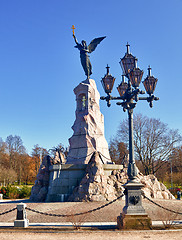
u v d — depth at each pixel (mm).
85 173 22062
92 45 29000
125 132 49688
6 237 11203
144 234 11508
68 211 16953
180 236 11125
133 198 12664
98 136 26031
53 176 23078
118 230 12109
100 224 14219
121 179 21984
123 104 14406
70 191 22266
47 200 22531
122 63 13961
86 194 20031
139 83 13016
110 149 55500
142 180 24266
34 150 82875
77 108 27594
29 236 11406
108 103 14062
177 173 53812
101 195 19812
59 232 12078
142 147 46156
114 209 17125
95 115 26812
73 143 26266
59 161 25812
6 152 83188
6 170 68500
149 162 45969
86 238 10852
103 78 13969
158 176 54031
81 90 27547
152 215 16375
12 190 35594
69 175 22781
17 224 13109
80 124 26469
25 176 81875
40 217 16109
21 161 81500
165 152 45750
